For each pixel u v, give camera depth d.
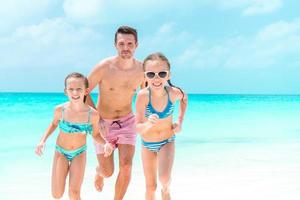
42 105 32.28
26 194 6.83
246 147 11.55
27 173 8.34
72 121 5.83
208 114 24.16
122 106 6.54
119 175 6.32
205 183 7.43
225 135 14.21
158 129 5.85
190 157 9.95
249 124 18.14
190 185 7.29
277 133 14.92
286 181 7.55
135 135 6.54
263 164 9.09
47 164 9.21
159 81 5.79
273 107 35.41
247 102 49.50
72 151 5.80
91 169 8.65
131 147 6.43
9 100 45.91
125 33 6.29
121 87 6.48
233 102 49.31
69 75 5.90
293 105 40.66
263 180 7.63
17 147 11.31
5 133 14.09
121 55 6.32
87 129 5.89
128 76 6.50
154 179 6.02
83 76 5.96
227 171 8.38
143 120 5.98
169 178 5.64
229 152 10.68
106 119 6.59
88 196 6.84
